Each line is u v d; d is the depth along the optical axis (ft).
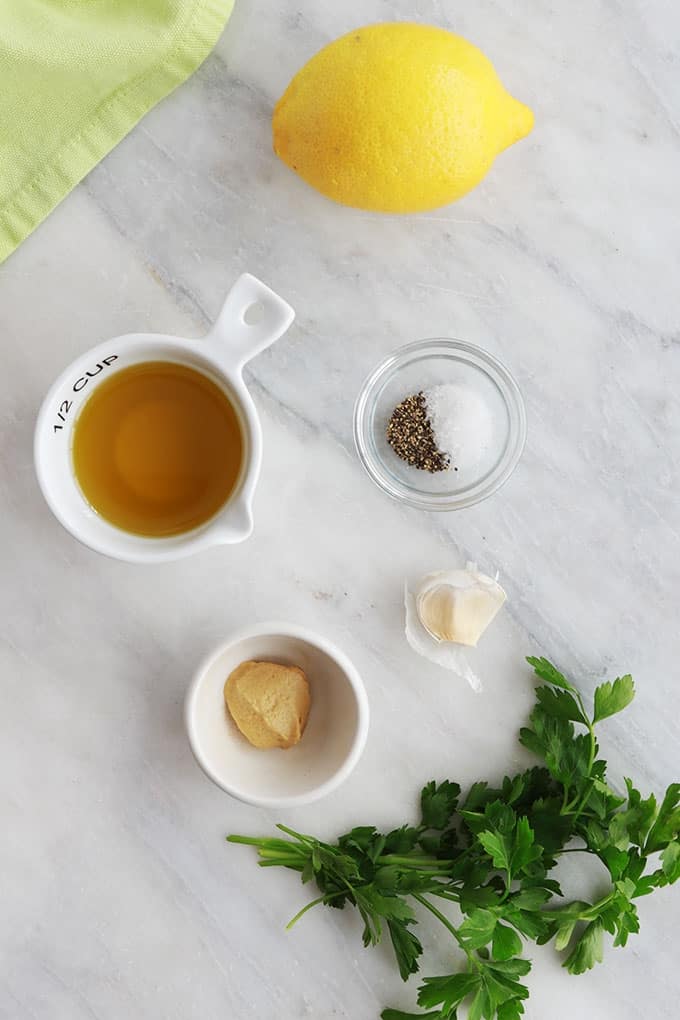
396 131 1.67
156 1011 1.90
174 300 1.87
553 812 1.85
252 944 1.90
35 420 1.87
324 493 1.88
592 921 1.83
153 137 1.86
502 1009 1.79
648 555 1.90
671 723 1.90
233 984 1.90
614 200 1.87
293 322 1.87
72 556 1.89
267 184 1.86
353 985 1.90
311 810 1.90
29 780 1.90
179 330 1.87
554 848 1.84
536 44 1.85
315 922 1.91
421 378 1.89
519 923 1.79
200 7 1.79
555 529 1.89
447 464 1.87
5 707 1.89
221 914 1.90
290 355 1.87
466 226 1.87
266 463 1.88
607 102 1.86
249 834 1.90
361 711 1.79
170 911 1.90
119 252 1.86
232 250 1.86
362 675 1.90
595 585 1.90
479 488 1.88
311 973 1.90
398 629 1.89
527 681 1.90
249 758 1.86
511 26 1.85
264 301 1.72
